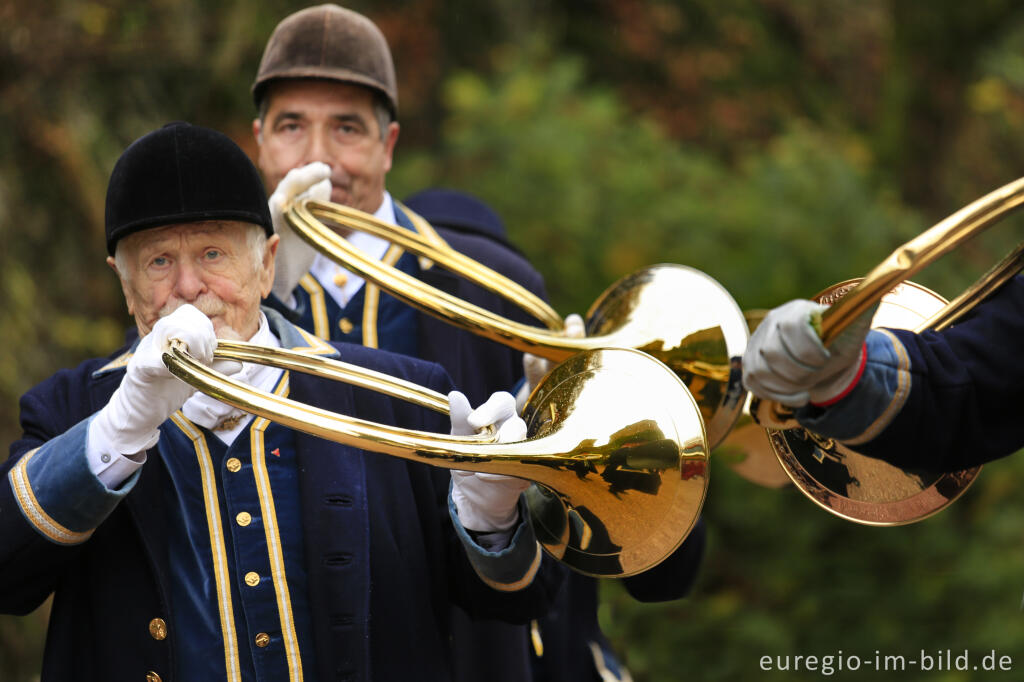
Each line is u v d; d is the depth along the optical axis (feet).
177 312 20.76
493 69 87.61
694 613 65.57
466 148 77.56
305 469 22.57
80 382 23.68
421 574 23.08
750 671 64.54
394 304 32.04
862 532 67.67
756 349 18.99
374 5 85.71
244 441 22.45
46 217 59.26
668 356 26.96
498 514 22.06
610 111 80.69
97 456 20.94
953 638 65.10
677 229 75.36
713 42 103.96
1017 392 20.30
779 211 76.13
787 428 21.50
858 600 66.33
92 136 59.72
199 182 21.80
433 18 86.99
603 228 75.56
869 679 64.23
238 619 21.84
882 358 19.52
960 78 94.02
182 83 62.90
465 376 31.71
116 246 22.39
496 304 33.71
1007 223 86.89
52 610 22.57
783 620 66.23
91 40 59.82
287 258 30.42
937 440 20.02
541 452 20.68
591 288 74.08
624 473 20.79
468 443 20.42
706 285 27.63
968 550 67.26
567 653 33.88
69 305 60.03
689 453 20.59
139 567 22.06
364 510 22.63
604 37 100.22
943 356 20.08
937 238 17.81
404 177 77.20
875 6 109.91
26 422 23.49
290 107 32.83
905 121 94.17
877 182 84.94
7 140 58.54
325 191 29.86
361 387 23.65
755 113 101.14
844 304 18.17
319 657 21.83
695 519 20.79
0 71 59.06
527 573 22.65
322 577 22.08
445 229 36.29
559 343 26.53
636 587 31.94
